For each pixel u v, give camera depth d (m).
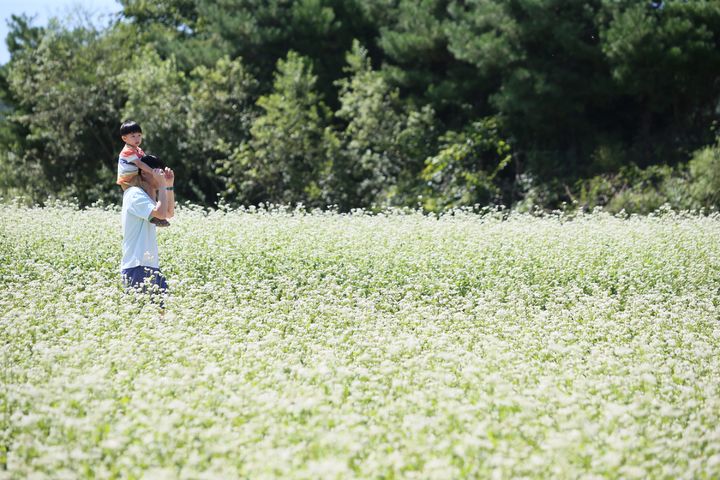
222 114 57.97
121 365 13.35
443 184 51.47
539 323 17.23
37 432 10.41
